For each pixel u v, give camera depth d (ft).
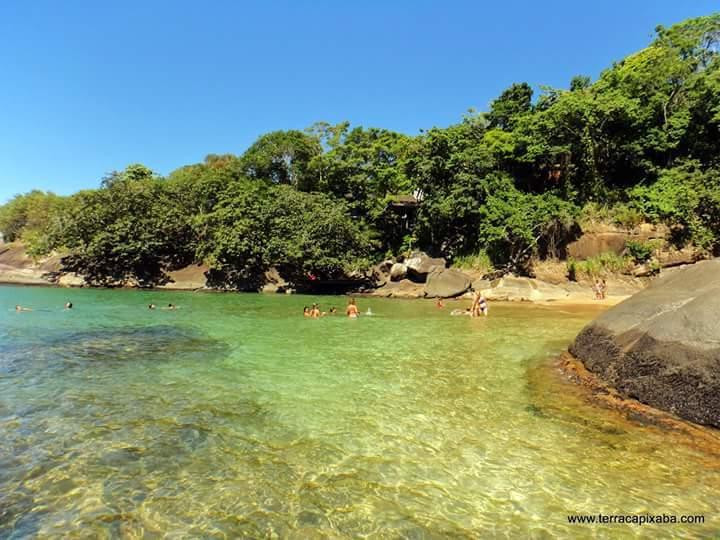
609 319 32.48
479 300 69.51
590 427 22.94
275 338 47.34
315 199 121.60
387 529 14.65
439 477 18.08
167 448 20.34
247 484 17.38
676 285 31.07
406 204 130.82
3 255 142.00
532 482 17.72
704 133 101.50
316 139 150.00
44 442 20.74
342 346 43.50
